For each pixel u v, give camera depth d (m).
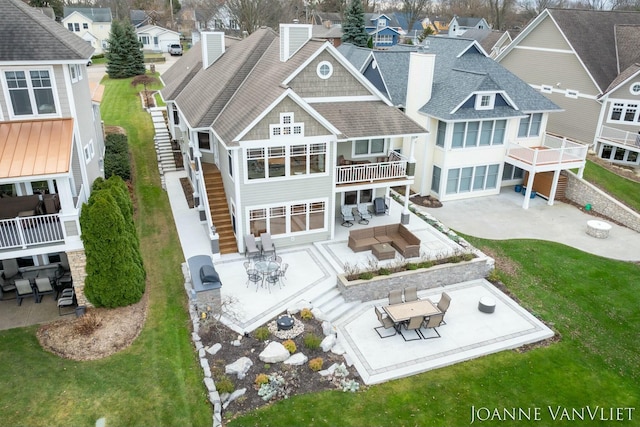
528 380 15.19
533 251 22.73
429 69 26.98
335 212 24.72
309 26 22.22
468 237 23.64
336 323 17.33
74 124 18.27
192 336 15.54
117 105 41.88
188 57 34.88
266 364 14.52
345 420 13.07
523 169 29.41
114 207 15.73
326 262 20.48
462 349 16.25
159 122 36.19
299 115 19.36
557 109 28.80
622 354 16.81
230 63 25.52
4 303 17.09
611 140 31.41
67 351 14.73
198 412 12.86
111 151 28.92
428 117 27.12
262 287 18.50
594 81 31.81
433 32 92.25
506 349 16.50
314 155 20.44
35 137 17.23
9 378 13.59
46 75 17.67
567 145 28.47
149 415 12.66
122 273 16.36
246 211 20.36
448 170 27.36
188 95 26.39
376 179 22.56
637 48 32.78
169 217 24.03
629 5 87.00
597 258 22.48
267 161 19.72
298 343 15.51
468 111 26.19
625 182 29.17
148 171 29.31
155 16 95.56
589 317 18.62
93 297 16.34
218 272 19.52
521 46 38.06
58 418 12.42
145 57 68.00
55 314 16.55
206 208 21.31
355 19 62.38
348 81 22.45
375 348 16.06
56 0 76.25
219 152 23.09
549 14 34.44
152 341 15.30
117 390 13.38
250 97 21.19
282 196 20.67
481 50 30.61
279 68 22.09
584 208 28.00
